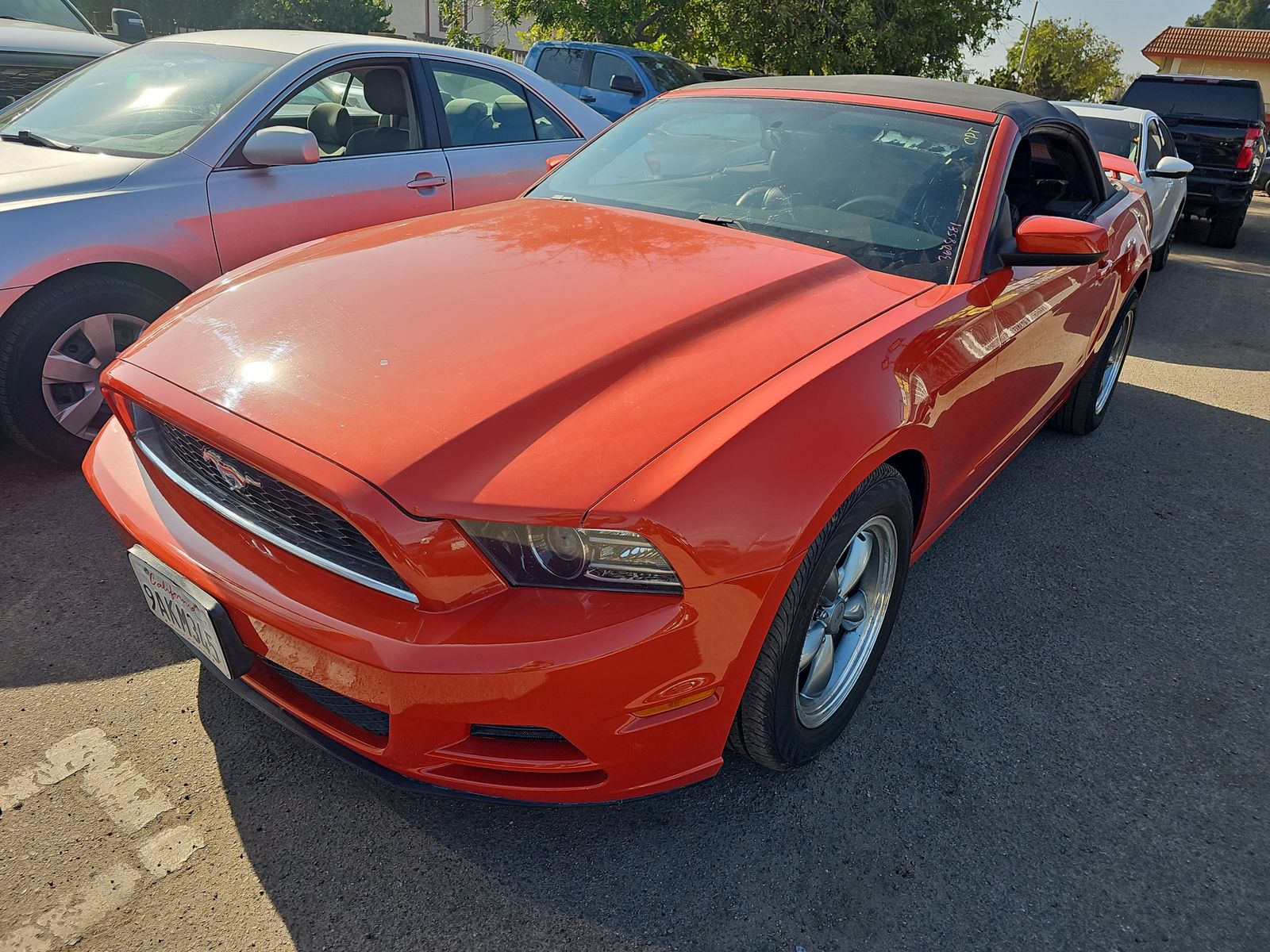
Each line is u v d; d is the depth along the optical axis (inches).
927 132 110.9
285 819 78.1
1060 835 81.9
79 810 77.3
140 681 93.0
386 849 76.0
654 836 79.0
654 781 70.4
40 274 122.1
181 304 88.2
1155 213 293.4
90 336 130.7
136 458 83.7
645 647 62.8
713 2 617.3
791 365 75.4
